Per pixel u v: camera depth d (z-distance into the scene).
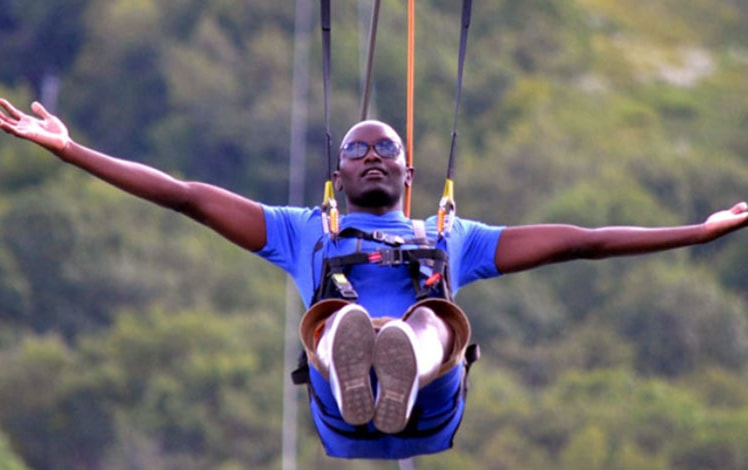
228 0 159.50
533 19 177.12
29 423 105.81
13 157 135.00
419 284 21.30
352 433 21.06
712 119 171.75
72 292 120.94
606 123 162.38
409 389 19.53
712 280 123.19
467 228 22.20
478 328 113.06
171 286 122.81
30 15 165.38
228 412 105.88
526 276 117.31
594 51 182.38
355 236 21.61
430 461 97.06
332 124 140.75
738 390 110.94
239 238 21.94
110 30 159.50
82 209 127.81
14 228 124.00
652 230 21.62
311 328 20.89
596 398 106.00
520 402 103.00
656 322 115.50
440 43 150.88
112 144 153.88
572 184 138.38
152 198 21.55
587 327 115.19
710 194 143.25
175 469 103.31
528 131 148.62
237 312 121.31
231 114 148.62
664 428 100.88
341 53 145.88
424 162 136.75
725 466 99.19
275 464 104.50
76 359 111.12
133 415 106.25
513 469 98.00
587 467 97.81
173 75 153.75
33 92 160.75
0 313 117.31
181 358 110.44
